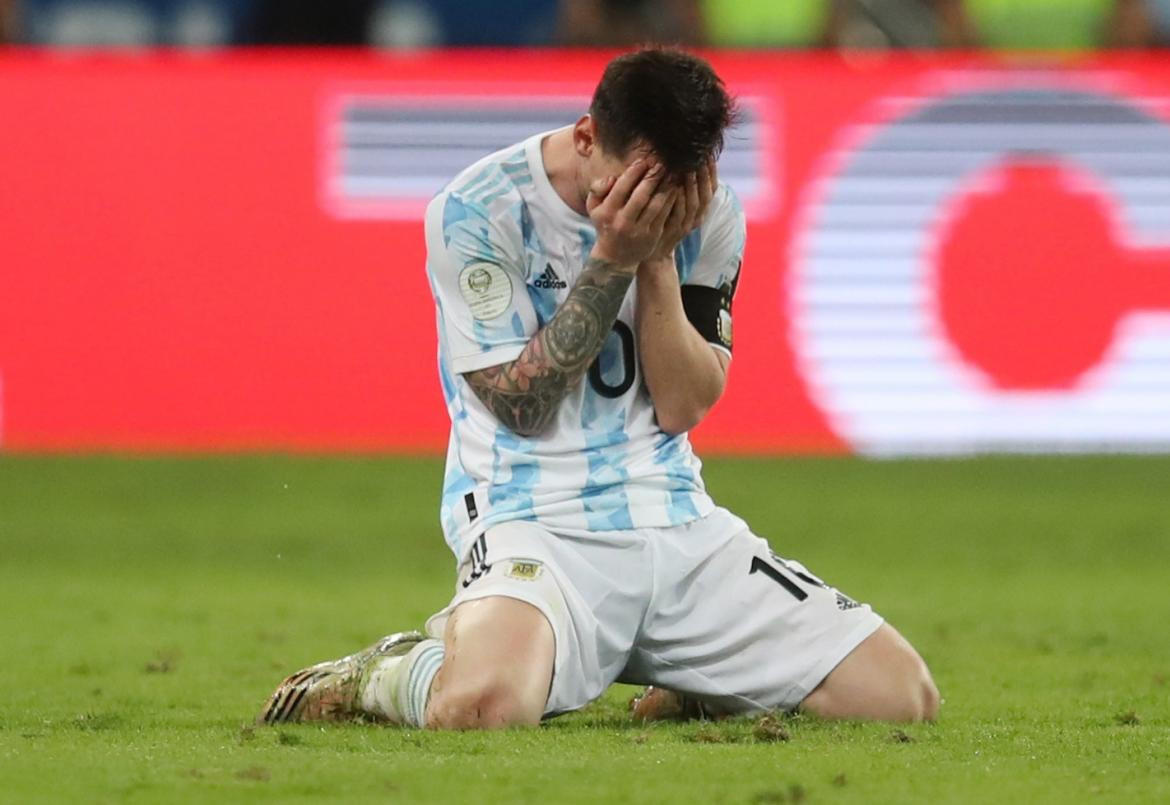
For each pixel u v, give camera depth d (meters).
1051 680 19.17
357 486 36.44
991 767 12.86
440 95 38.09
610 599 15.23
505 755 13.02
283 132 37.97
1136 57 38.66
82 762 12.70
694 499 15.76
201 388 37.94
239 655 20.84
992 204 38.38
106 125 37.88
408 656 14.70
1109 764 13.08
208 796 11.48
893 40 47.09
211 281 37.91
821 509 34.69
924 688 15.52
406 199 38.03
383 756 12.95
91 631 23.14
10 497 35.22
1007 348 38.31
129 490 35.84
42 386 37.81
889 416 38.34
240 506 34.97
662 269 15.45
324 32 48.78
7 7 48.00
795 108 38.34
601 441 15.55
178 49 50.06
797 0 52.38
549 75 38.25
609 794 11.60
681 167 14.78
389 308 38.03
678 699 16.19
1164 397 38.28
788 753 13.36
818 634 15.46
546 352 15.09
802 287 38.25
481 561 15.17
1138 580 29.28
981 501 35.59
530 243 15.59
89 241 37.81
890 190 38.38
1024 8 49.47
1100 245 38.38
